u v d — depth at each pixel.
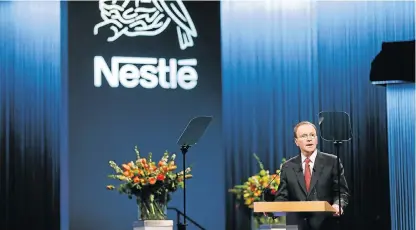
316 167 7.94
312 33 11.65
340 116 7.83
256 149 11.56
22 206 10.92
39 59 11.06
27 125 10.98
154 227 8.70
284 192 7.96
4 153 10.91
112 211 11.05
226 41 11.59
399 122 11.32
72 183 10.99
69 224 10.93
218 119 11.47
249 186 9.89
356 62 11.56
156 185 8.88
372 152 11.45
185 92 11.42
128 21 11.34
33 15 11.07
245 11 11.65
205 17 11.56
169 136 11.33
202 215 11.25
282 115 11.62
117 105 11.20
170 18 11.47
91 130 11.11
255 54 11.64
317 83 11.61
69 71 11.10
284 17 11.67
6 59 10.96
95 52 11.20
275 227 7.52
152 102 11.32
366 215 11.43
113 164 9.17
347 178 11.47
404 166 11.30
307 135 7.98
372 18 11.53
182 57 11.46
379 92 11.45
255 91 11.62
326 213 7.39
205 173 11.34
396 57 10.54
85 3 11.21
